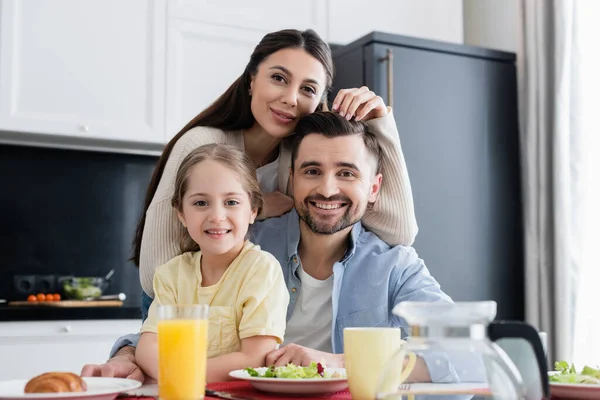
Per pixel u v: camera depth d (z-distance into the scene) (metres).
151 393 0.99
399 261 1.52
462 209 2.77
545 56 2.83
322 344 1.50
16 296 2.86
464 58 2.83
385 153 1.53
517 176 2.89
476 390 0.74
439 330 0.74
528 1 2.90
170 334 0.88
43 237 2.93
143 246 1.53
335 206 1.42
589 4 2.76
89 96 2.68
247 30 2.89
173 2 2.80
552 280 2.79
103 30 2.71
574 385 0.93
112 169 3.06
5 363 2.38
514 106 2.92
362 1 3.05
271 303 1.27
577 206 2.72
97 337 2.52
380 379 0.77
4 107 2.57
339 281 1.48
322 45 1.62
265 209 1.59
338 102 1.49
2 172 2.90
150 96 2.76
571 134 2.75
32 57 2.61
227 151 1.35
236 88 1.64
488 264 2.80
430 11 3.16
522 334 0.76
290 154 1.63
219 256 1.34
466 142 2.80
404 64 2.71
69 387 0.86
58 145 2.92
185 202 1.33
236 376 1.01
